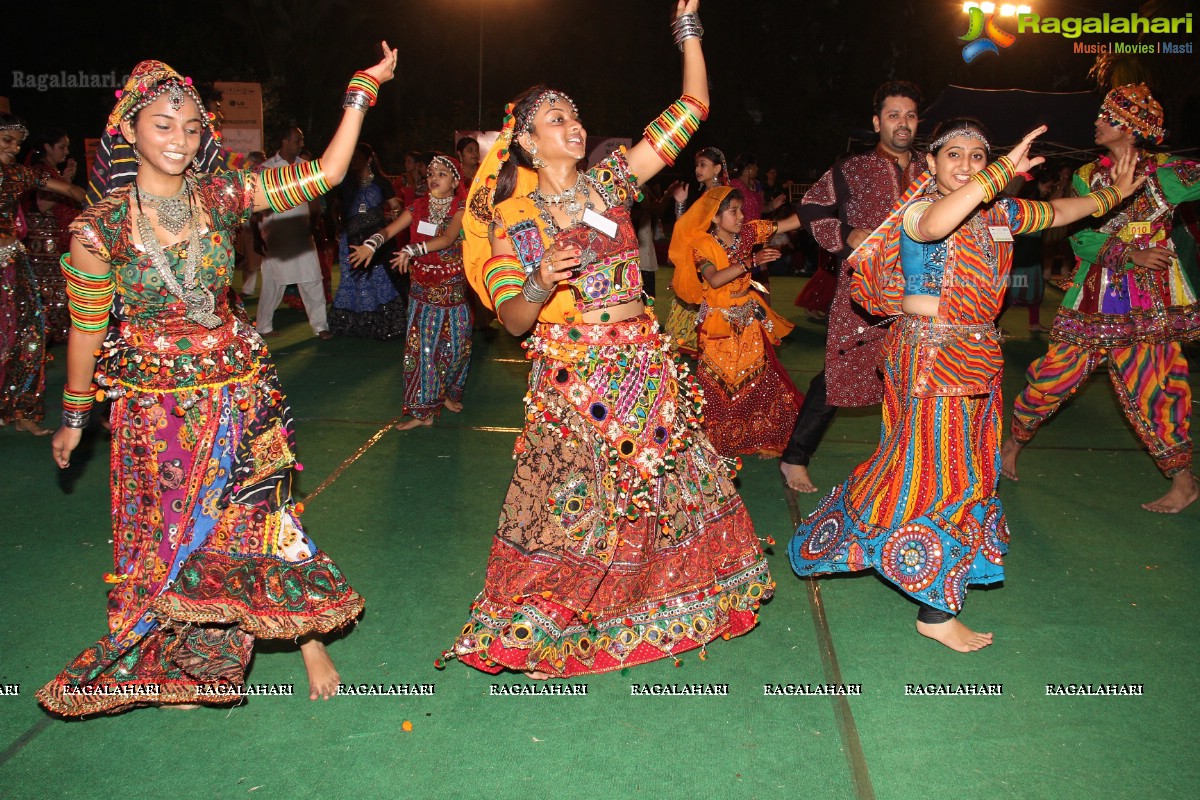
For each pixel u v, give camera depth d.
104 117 21.89
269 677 3.34
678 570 3.34
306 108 23.86
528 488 3.22
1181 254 8.19
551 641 3.16
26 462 5.49
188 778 2.79
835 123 30.38
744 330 5.54
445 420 6.57
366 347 9.18
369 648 3.51
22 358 5.77
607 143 11.27
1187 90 12.66
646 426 3.20
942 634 3.50
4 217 5.66
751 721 3.08
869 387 4.83
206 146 2.97
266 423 3.04
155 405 2.91
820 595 3.96
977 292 3.38
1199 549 4.40
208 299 2.91
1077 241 4.76
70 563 4.17
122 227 2.79
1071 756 2.90
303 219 9.28
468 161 7.20
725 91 29.36
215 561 2.97
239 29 24.06
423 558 4.28
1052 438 6.20
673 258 5.51
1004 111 10.12
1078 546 4.44
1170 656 3.47
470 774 2.82
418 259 6.16
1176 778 2.80
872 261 3.63
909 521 3.46
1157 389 4.72
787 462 5.20
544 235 3.13
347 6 24.00
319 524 4.67
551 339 3.22
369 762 2.87
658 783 2.78
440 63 26.88
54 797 2.70
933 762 2.88
